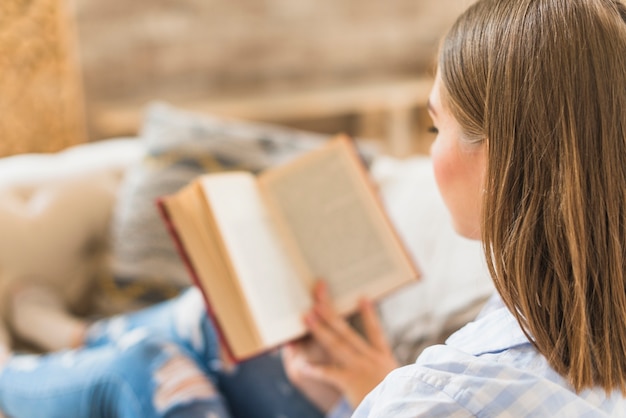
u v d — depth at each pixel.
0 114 1.88
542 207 0.63
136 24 2.90
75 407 1.23
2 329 1.51
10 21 1.83
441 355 0.65
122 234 1.61
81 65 2.84
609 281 0.63
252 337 1.07
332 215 1.18
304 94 3.18
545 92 0.62
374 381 1.13
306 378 1.26
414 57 3.42
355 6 3.26
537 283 0.63
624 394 0.64
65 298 1.64
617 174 0.62
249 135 1.65
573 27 0.62
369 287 1.17
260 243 1.13
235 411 1.34
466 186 0.72
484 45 0.66
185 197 1.10
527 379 0.61
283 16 3.15
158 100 3.00
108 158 1.78
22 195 1.66
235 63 3.11
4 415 1.37
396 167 1.65
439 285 1.30
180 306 1.41
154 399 1.16
